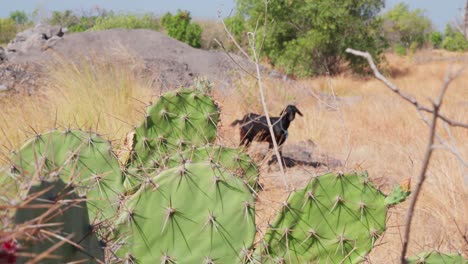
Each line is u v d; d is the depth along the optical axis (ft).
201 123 14.20
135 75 41.06
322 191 10.89
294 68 82.07
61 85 32.91
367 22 87.92
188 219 9.82
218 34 107.34
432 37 136.56
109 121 27.86
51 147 10.32
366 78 84.43
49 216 7.32
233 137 28.17
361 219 10.94
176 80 50.88
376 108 40.83
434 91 57.11
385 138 32.55
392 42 134.92
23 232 6.43
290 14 83.61
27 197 6.86
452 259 10.59
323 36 81.35
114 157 10.62
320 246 10.87
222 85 47.78
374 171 25.61
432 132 5.65
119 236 9.59
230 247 9.85
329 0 82.74
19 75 44.11
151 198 9.78
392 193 11.02
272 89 45.52
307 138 34.35
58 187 7.47
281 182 22.44
